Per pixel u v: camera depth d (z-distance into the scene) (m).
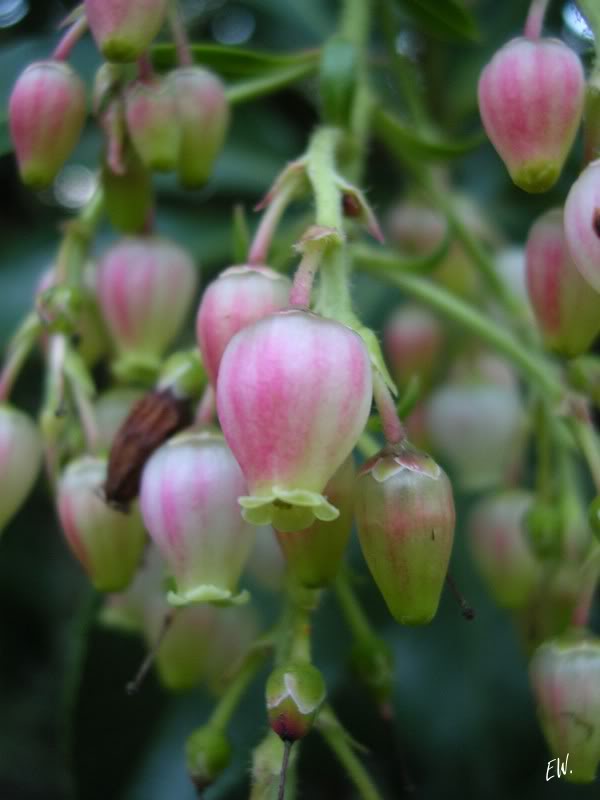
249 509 0.10
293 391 0.10
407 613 0.11
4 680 0.21
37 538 0.20
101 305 0.13
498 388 0.16
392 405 0.11
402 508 0.11
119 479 0.12
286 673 0.11
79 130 0.12
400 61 0.15
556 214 0.12
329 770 0.16
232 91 0.13
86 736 0.15
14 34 0.17
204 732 0.12
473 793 0.15
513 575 0.14
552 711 0.12
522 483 0.16
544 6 0.11
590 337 0.12
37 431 0.13
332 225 0.11
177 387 0.12
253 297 0.11
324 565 0.11
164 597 0.13
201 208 0.17
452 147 0.14
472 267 0.16
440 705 0.15
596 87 0.11
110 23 0.11
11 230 0.18
